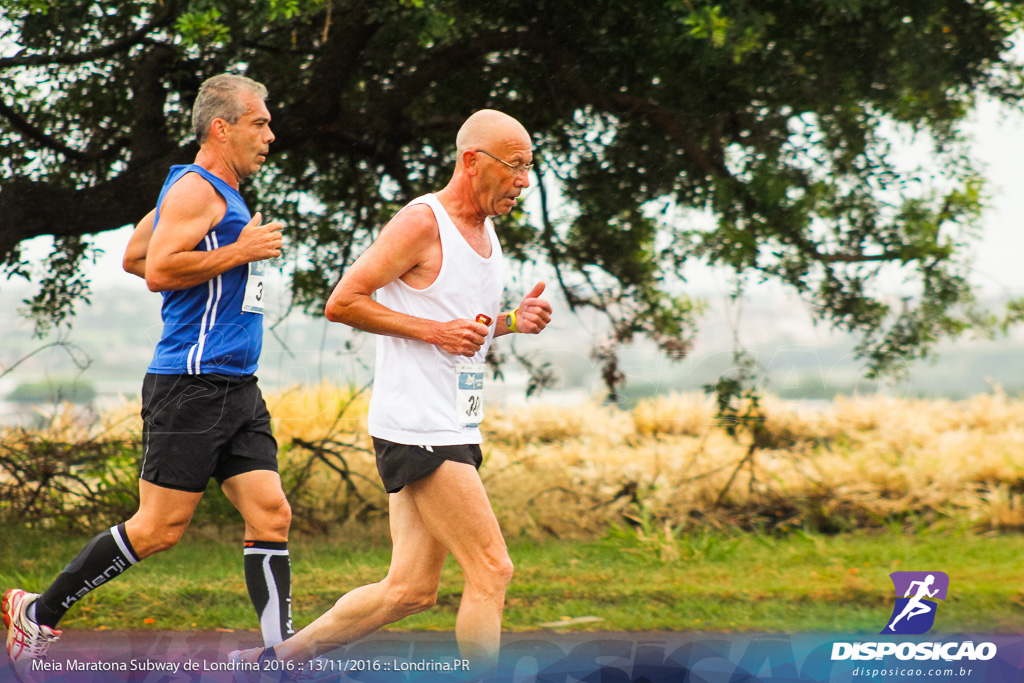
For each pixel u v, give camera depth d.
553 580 17.56
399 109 23.02
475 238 10.61
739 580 17.61
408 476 9.98
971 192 22.95
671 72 22.30
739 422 23.92
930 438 28.53
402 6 19.70
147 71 21.92
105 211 20.62
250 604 15.12
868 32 21.69
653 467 25.31
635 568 18.97
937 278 23.22
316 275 24.84
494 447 25.66
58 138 23.02
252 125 11.96
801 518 24.41
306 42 22.27
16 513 21.00
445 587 16.25
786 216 22.75
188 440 11.23
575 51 22.64
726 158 24.19
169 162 20.89
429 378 10.09
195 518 21.69
